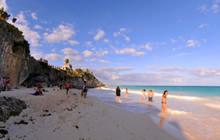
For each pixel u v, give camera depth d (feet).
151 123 21.53
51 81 127.54
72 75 191.52
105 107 32.12
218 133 18.38
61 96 40.57
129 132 16.70
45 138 12.15
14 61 62.28
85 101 38.81
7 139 10.66
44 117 17.89
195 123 22.90
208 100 61.62
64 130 14.66
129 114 26.45
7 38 55.88
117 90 50.88
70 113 21.91
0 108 13.83
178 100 61.16
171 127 20.21
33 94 37.06
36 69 102.32
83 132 14.96
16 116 15.89
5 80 48.70
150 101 46.37
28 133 12.51
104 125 18.21
